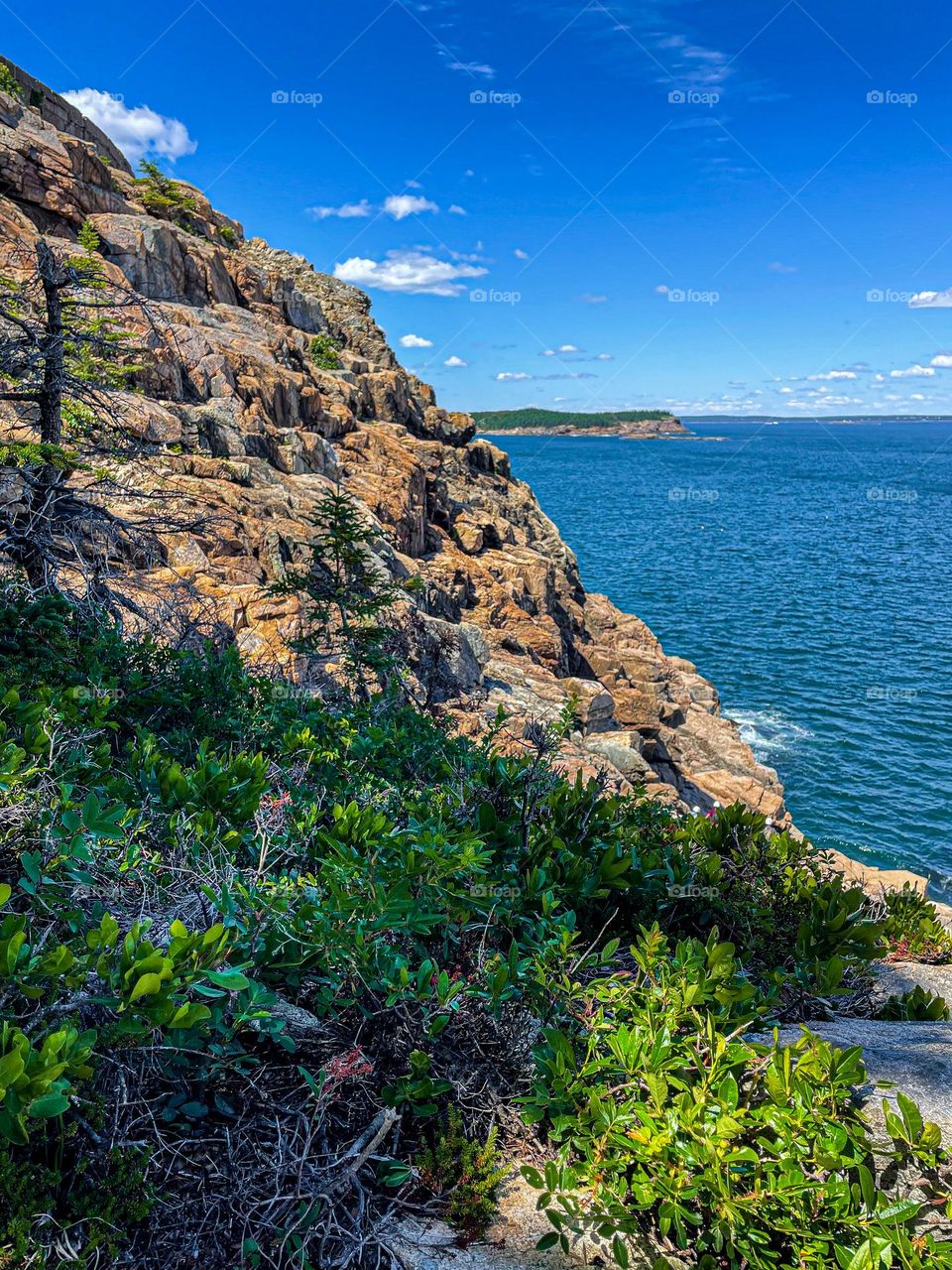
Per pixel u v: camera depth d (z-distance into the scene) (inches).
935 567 3319.4
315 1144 114.3
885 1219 104.0
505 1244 108.0
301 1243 100.2
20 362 366.6
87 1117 100.8
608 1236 109.3
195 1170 106.2
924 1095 134.7
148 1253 97.0
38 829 131.6
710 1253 109.0
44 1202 90.9
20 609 298.4
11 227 791.1
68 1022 100.6
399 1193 113.4
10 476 387.5
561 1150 118.0
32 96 1697.8
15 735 179.9
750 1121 115.3
